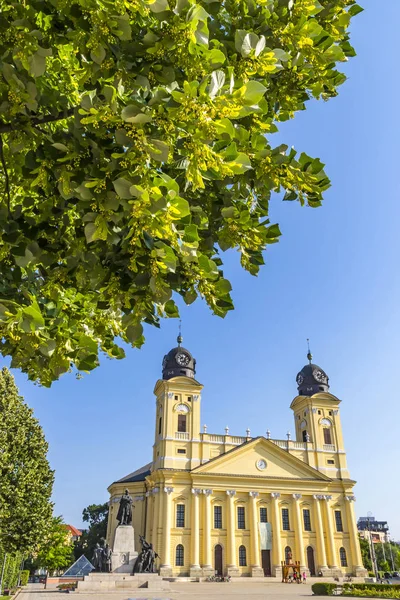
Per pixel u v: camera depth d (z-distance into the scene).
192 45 3.79
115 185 3.48
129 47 3.90
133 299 4.58
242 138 4.68
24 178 4.34
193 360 66.38
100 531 92.31
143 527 58.50
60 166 4.05
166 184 3.56
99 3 3.66
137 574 40.16
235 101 3.64
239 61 4.32
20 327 3.90
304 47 5.05
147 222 3.60
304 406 68.94
